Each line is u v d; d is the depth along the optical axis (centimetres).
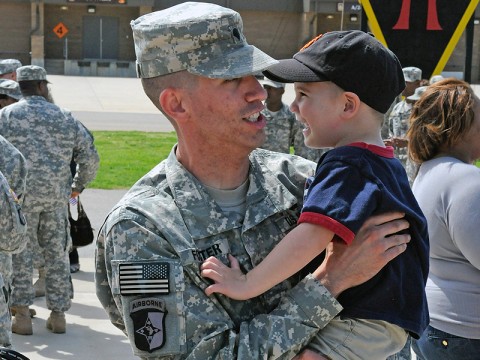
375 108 220
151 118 2391
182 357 203
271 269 206
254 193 224
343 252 210
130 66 4259
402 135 885
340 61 216
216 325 206
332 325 213
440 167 321
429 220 318
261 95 216
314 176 221
